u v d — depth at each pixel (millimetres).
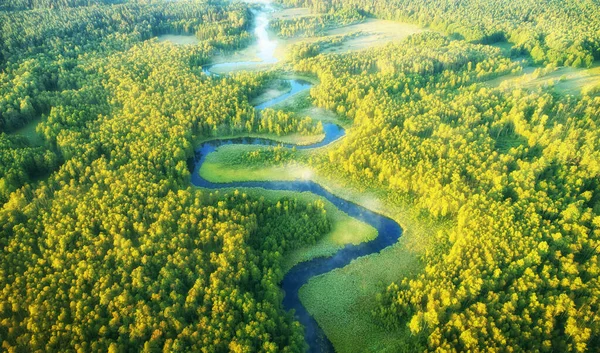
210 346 88438
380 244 126812
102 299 95000
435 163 141500
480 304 94625
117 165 144250
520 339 89750
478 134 156375
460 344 90875
